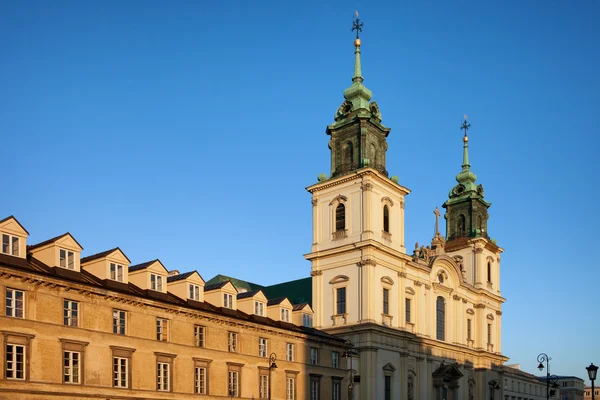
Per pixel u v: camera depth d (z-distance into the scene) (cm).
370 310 7606
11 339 4041
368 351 7456
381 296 7881
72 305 4478
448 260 9338
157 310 5041
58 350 4303
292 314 7444
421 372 8350
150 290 5259
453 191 10931
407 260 8344
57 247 4631
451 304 9381
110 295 4684
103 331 4616
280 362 6081
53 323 4306
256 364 5816
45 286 4300
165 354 5016
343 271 7994
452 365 8750
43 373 4191
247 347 5772
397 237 8369
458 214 10762
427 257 9075
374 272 7794
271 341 6056
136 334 4850
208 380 5325
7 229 4372
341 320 7844
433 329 8794
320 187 8438
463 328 9594
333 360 6869
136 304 4878
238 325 5722
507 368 13488
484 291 10119
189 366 5194
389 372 7712
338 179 8212
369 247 7744
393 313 8000
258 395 5791
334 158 8538
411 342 8231
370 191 7981
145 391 4803
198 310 5331
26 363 4100
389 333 7762
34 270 4231
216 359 5434
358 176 8050
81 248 4803
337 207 8281
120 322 4791
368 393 7331
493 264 10694
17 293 4159
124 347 4728
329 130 8612
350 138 8412
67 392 4291
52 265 4594
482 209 10794
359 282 7788
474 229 10512
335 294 7994
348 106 8569
